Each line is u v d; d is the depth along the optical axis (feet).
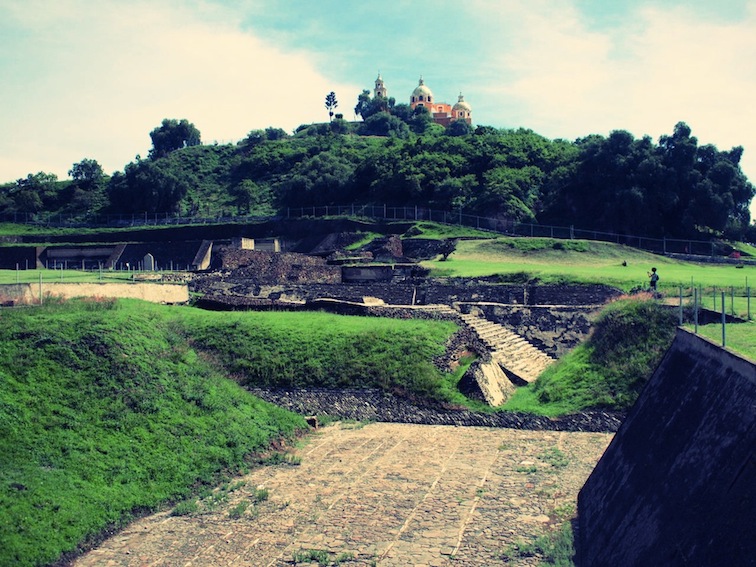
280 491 74.02
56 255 308.19
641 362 96.37
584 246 233.55
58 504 63.46
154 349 96.22
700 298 100.58
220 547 61.00
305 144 509.76
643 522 47.16
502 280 165.07
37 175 481.46
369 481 76.02
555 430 92.94
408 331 111.75
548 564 54.34
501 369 110.83
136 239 353.31
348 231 310.24
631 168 286.66
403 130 563.48
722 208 265.75
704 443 44.98
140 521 67.15
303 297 163.63
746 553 34.47
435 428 96.22
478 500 69.31
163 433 80.48
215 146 538.47
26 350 83.76
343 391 103.60
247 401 96.32
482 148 360.28
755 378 42.29
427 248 254.27
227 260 197.98
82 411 78.13
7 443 69.00
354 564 56.85
